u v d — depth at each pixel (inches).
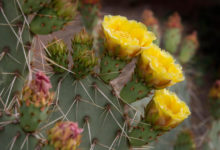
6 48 29.0
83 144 31.0
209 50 127.2
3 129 28.3
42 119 27.5
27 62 29.0
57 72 30.7
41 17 28.3
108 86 31.3
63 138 26.4
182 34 133.5
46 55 30.7
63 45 30.3
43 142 27.9
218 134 42.6
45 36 34.4
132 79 29.9
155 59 28.6
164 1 155.4
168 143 42.4
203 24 141.1
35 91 27.0
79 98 30.8
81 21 43.8
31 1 27.9
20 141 28.1
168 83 28.9
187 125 46.4
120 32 28.8
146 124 29.9
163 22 143.8
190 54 59.4
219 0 147.9
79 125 30.9
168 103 29.5
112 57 29.3
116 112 31.4
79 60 30.0
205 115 88.0
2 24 28.6
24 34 29.0
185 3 151.2
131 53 28.9
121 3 147.6
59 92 30.6
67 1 28.1
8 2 28.5
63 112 30.7
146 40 28.7
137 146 31.6
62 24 28.7
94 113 31.1
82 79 30.8
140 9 149.7
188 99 47.8
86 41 30.6
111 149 31.4
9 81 29.3
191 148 41.6
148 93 30.0
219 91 41.0
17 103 29.6
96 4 42.9
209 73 116.1
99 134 31.3
